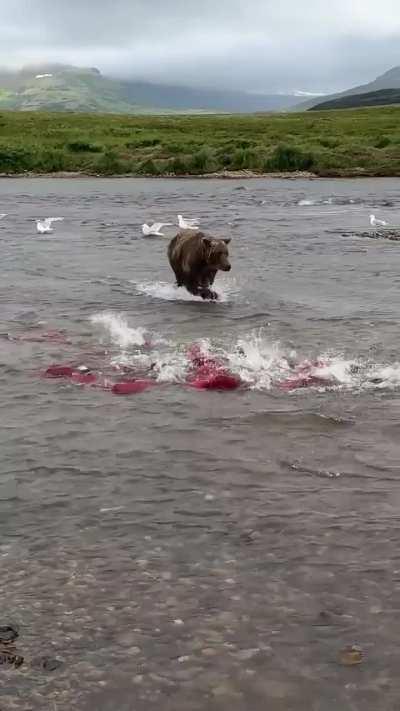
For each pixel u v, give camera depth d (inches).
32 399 337.7
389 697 153.6
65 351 416.5
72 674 160.7
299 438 291.7
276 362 394.6
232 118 4544.8
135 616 180.2
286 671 161.5
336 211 1315.2
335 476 257.9
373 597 186.7
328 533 218.4
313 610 182.1
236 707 151.8
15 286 623.5
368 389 349.4
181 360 398.6
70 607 183.8
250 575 197.3
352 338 446.9
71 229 1061.8
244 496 243.3
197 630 175.0
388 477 256.4
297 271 716.0
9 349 419.5
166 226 1103.6
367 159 2333.9
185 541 215.2
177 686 157.5
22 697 153.9
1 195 1673.2
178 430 300.8
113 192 1754.4
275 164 2325.3
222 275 695.7
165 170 2335.1
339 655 166.2
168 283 647.8
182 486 250.8
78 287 622.8
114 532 220.5
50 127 3398.1
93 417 315.9
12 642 170.7
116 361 397.1
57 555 207.5
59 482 254.2
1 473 261.4
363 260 781.9
